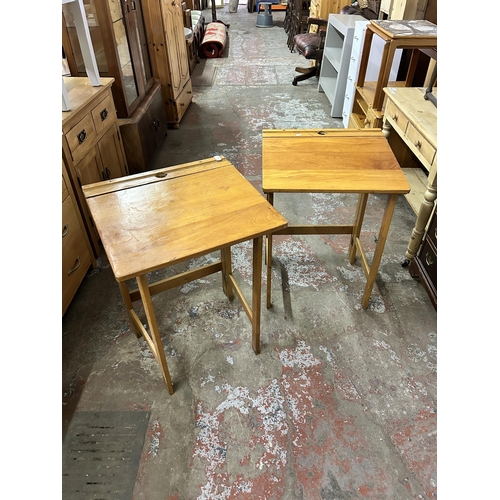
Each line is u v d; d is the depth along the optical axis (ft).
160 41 10.48
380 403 4.78
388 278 6.61
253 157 10.36
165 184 4.64
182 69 12.33
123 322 5.88
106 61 7.97
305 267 6.88
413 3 9.94
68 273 5.80
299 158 5.25
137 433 4.50
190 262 7.06
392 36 8.11
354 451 4.31
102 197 4.41
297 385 4.99
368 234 7.64
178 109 11.93
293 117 12.64
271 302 6.17
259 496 3.96
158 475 4.14
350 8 13.78
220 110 13.32
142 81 9.80
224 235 3.81
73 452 4.34
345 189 4.62
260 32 23.29
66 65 7.77
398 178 4.81
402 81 10.39
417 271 6.40
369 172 4.93
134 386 5.00
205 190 4.52
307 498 3.94
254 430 4.51
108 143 7.20
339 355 5.36
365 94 9.89
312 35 14.65
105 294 6.37
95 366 5.25
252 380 5.05
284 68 17.28
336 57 12.59
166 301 6.23
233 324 5.83
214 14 23.34
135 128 8.71
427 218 6.14
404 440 4.41
